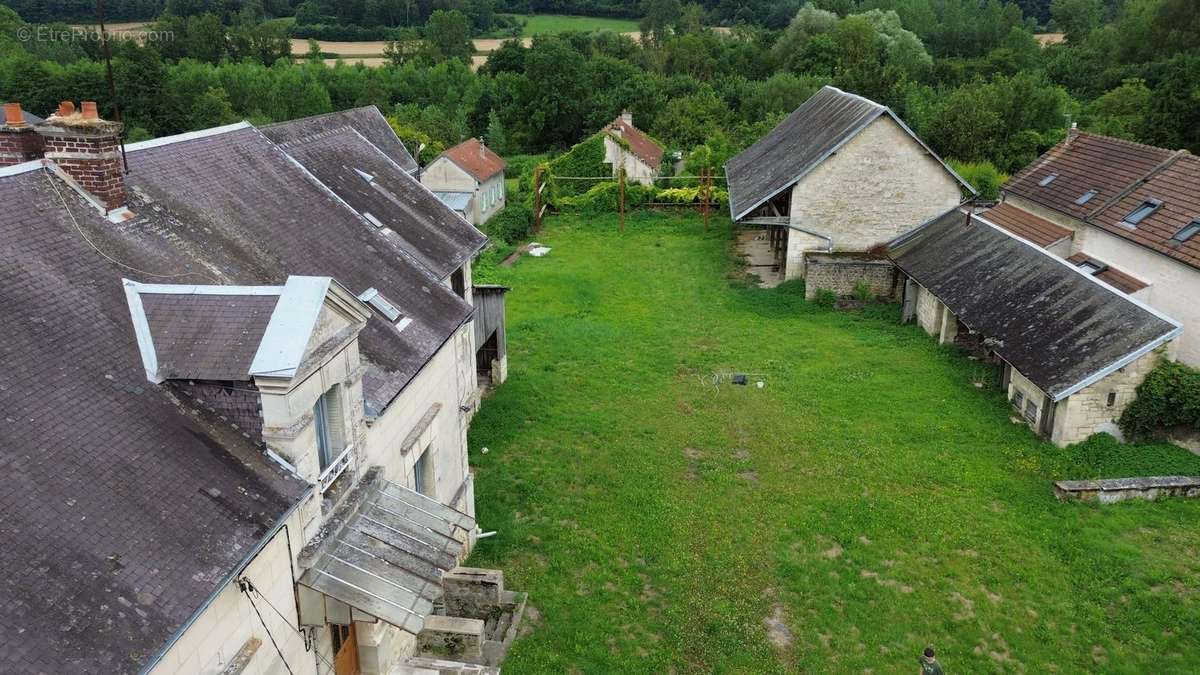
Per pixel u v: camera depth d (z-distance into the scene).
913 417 24.38
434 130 75.62
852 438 23.27
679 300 36.12
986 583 17.27
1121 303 23.34
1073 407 21.92
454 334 19.12
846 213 36.69
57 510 8.97
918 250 33.88
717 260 42.00
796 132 43.28
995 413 24.50
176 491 10.07
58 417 9.92
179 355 11.43
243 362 11.12
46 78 55.75
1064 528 18.83
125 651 8.23
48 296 11.38
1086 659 15.21
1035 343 24.17
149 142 16.52
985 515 19.45
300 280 11.98
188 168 16.97
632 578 17.50
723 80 82.75
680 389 26.91
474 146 55.09
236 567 9.81
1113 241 29.05
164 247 14.25
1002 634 15.84
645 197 52.12
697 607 16.69
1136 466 21.08
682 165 65.31
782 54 86.75
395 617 11.44
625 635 15.95
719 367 28.59
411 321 17.77
